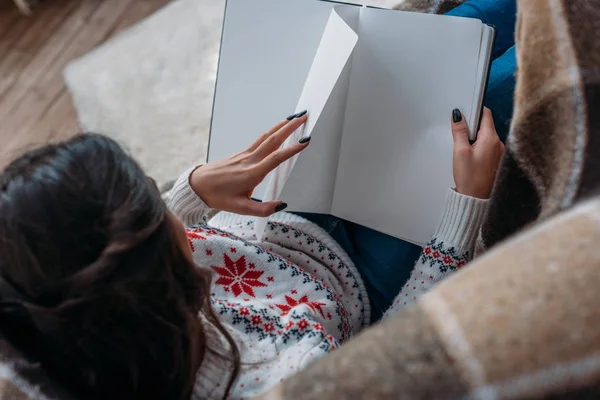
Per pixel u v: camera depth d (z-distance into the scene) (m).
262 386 0.53
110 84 1.51
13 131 1.49
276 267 0.68
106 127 1.46
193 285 0.46
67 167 0.38
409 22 0.64
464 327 0.28
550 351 0.27
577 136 0.40
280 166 0.68
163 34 1.55
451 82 0.64
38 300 0.38
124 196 0.39
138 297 0.40
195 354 0.47
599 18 0.41
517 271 0.29
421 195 0.69
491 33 0.62
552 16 0.43
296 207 0.73
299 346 0.56
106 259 0.37
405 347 0.29
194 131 1.42
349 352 0.30
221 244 0.68
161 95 1.48
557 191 0.41
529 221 0.47
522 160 0.46
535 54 0.44
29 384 0.37
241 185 0.65
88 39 1.58
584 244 0.28
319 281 0.69
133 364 0.41
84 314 0.38
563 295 0.27
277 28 0.72
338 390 0.29
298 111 0.67
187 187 0.67
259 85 0.75
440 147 0.66
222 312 0.59
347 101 0.69
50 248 0.37
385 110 0.67
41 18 1.63
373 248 0.81
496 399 0.27
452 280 0.30
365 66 0.67
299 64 0.73
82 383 0.41
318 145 0.69
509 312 0.27
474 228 0.63
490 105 0.77
